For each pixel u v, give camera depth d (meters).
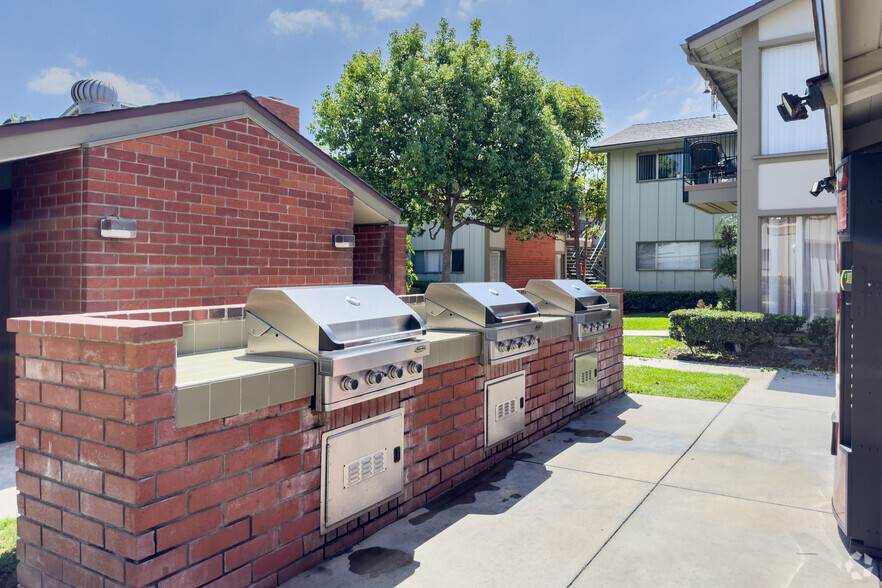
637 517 3.42
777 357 9.41
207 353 3.00
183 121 4.86
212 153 5.12
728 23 10.08
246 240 5.43
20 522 2.45
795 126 9.79
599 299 6.13
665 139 17.75
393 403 3.29
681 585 2.68
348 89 14.49
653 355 10.03
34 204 4.59
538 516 3.43
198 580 2.26
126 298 4.49
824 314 9.71
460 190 15.22
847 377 3.11
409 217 15.37
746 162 10.12
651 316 17.23
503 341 4.13
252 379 2.39
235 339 3.25
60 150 4.12
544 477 4.09
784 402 6.43
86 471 2.20
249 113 5.44
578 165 21.75
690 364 9.20
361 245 7.43
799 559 2.93
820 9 2.56
